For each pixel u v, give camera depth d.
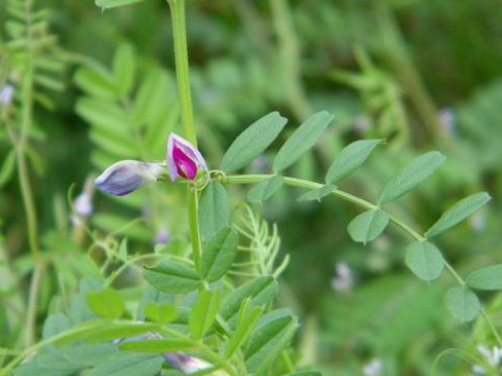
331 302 0.83
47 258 0.62
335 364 0.79
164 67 1.10
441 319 0.81
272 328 0.45
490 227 0.96
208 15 1.16
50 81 0.68
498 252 0.94
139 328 0.41
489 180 1.06
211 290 0.44
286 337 0.45
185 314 0.45
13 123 0.69
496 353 0.54
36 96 0.67
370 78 0.91
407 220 0.96
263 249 0.52
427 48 1.17
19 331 0.60
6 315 0.63
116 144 0.70
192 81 0.97
